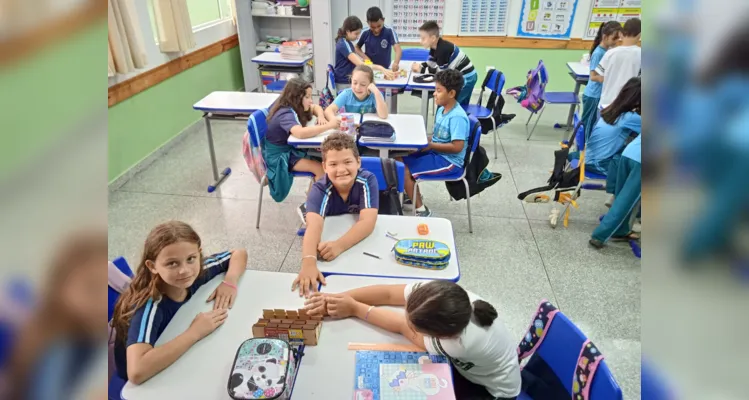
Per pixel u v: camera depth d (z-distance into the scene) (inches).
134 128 139.8
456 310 43.8
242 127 182.5
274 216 119.0
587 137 137.6
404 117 121.6
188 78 170.1
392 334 50.1
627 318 85.9
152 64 146.6
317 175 107.0
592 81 152.0
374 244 65.9
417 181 107.9
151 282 49.3
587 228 115.9
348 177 69.7
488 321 47.9
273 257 102.4
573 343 47.1
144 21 140.3
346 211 73.4
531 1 203.9
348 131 107.0
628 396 69.9
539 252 105.9
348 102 124.6
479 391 51.1
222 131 178.2
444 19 211.8
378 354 47.1
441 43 162.4
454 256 63.6
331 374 44.8
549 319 50.9
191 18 179.3
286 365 42.4
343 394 42.7
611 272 98.8
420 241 63.7
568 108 215.0
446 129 108.2
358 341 49.0
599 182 108.0
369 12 171.0
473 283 95.4
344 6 212.4
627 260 102.7
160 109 153.3
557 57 214.5
